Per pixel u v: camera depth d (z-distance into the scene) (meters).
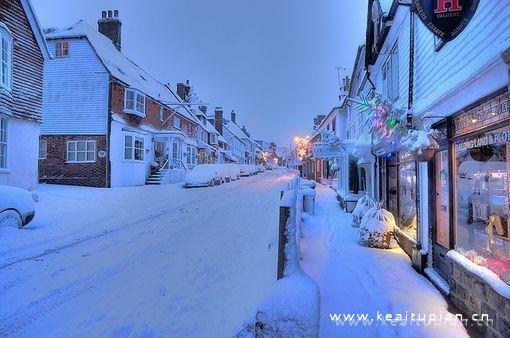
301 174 56.91
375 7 11.09
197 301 5.32
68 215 12.39
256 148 103.31
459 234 5.52
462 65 5.32
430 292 5.59
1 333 4.42
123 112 24.98
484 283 4.29
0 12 14.42
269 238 9.10
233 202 16.59
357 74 18.11
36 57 16.44
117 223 11.34
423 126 6.84
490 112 4.58
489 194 4.69
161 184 27.14
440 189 6.44
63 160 23.36
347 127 25.91
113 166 23.44
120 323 4.68
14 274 6.44
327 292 5.50
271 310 3.37
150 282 6.12
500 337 3.90
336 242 8.88
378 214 8.65
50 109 23.64
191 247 8.40
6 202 9.55
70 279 6.25
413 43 7.86
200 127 44.97
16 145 15.26
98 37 28.64
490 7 4.46
